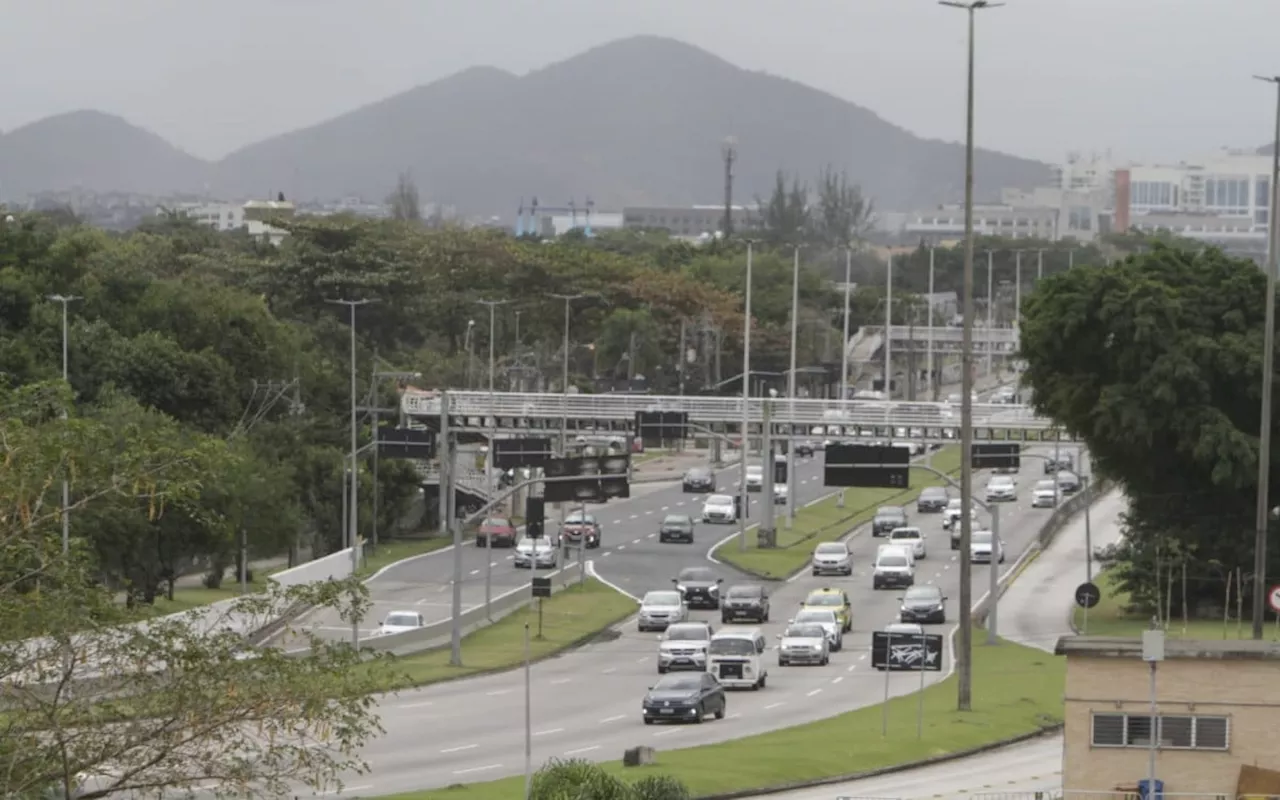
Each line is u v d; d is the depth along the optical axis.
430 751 161.25
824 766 153.50
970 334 196.00
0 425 97.31
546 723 180.25
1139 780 126.12
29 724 91.75
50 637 96.31
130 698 94.19
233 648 96.25
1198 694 126.31
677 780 128.00
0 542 93.69
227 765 95.56
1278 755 125.62
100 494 99.12
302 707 95.88
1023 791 142.00
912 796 140.12
